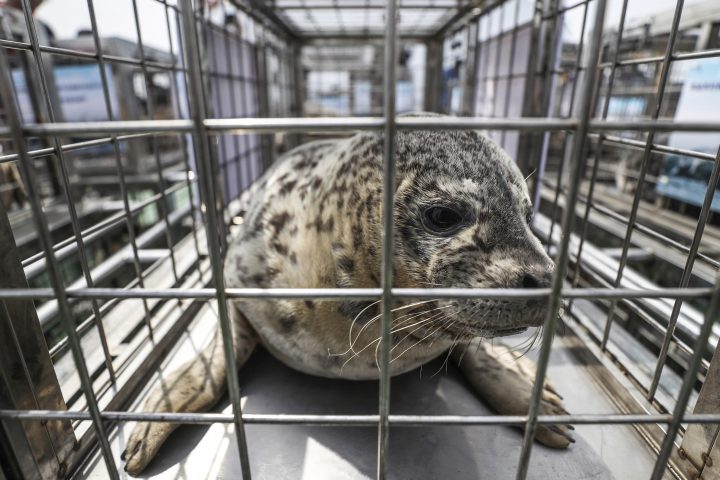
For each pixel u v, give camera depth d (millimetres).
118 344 1826
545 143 2652
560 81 2855
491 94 3469
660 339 2037
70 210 1338
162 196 2004
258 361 1821
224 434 1422
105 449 885
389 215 694
